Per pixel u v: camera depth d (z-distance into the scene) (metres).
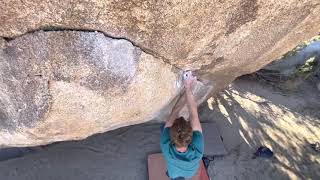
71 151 5.98
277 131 6.76
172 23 3.34
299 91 7.65
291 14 3.75
